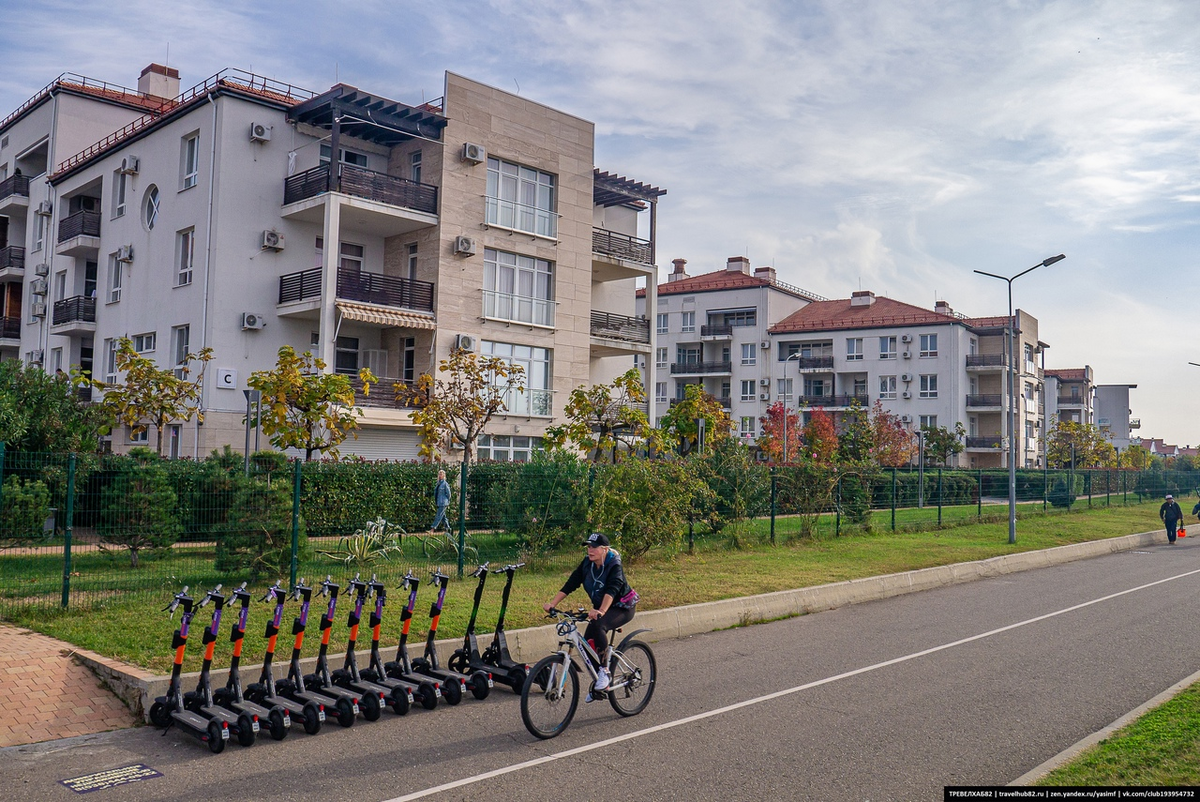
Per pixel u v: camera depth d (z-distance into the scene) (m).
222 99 25.75
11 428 15.80
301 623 7.68
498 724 7.50
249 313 25.86
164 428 26.73
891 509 24.88
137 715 7.62
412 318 26.67
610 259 33.72
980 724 7.45
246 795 5.80
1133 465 70.62
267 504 12.09
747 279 62.59
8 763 6.48
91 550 11.45
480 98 28.88
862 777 6.14
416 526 19.28
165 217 27.88
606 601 7.50
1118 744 6.48
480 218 28.66
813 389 61.22
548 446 22.16
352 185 25.98
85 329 31.69
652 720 7.62
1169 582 17.53
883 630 12.13
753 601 13.16
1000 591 16.27
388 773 6.23
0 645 8.48
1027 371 63.62
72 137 35.53
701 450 22.69
